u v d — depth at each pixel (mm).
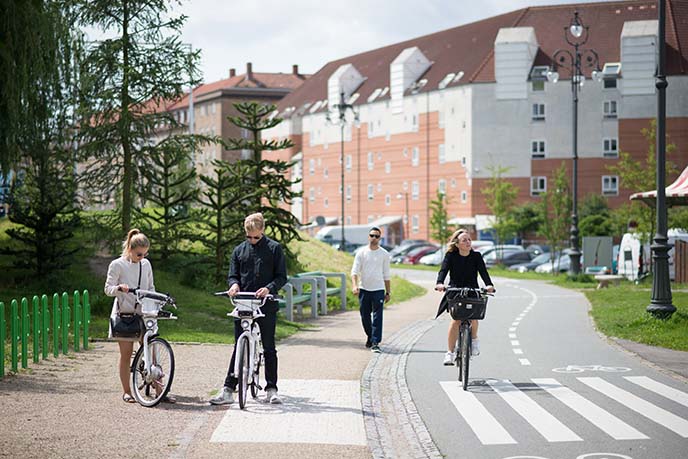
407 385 13031
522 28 91438
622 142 89250
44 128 23578
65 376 13195
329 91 114062
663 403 11477
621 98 89125
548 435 9547
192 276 27656
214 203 27938
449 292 12969
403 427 9984
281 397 11672
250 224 11258
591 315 25891
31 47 21875
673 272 42469
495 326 22641
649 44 88125
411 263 78875
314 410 10734
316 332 20875
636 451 8766
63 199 25078
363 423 9961
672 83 88062
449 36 104062
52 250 24812
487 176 91500
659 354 16641
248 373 10953
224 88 137375
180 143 24797
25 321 13906
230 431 9438
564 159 90125
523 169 90875
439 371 14484
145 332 11180
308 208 119625
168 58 23656
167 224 27547
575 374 14156
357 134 110125
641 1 93562
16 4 21891
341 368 14641
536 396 12047
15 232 24812
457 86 93750
